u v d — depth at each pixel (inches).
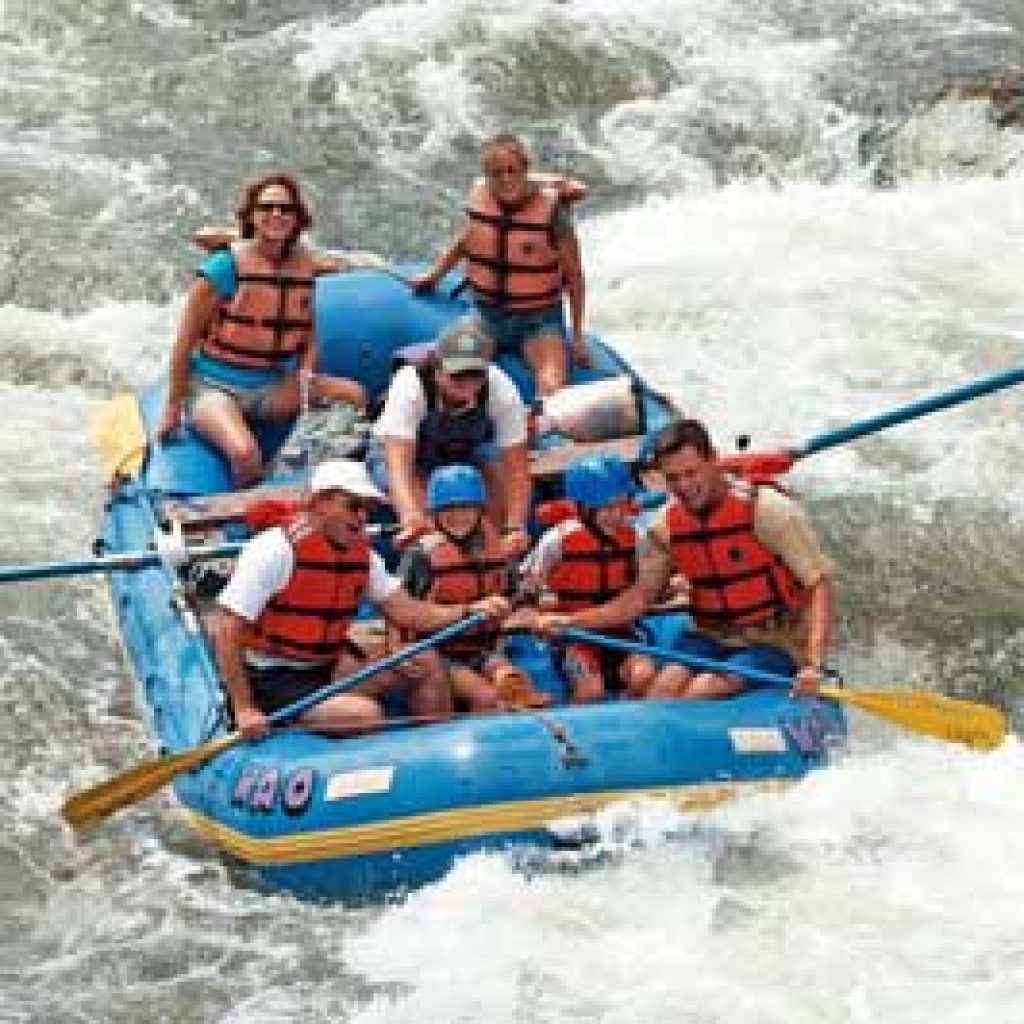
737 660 831.7
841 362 1225.4
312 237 1423.5
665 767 770.8
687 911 738.8
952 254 1360.7
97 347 1253.7
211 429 994.7
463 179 1502.2
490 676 840.9
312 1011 716.0
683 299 1301.7
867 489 1081.4
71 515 1067.9
